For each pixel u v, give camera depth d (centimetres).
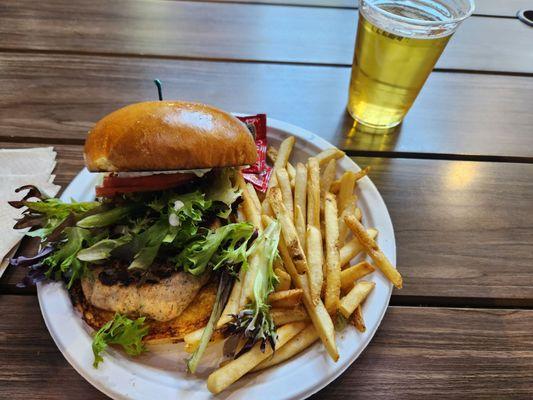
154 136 26
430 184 37
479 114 43
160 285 25
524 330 28
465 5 33
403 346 27
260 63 46
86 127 38
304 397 23
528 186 37
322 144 37
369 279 28
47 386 24
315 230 28
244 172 35
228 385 22
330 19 53
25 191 32
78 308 26
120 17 50
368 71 36
